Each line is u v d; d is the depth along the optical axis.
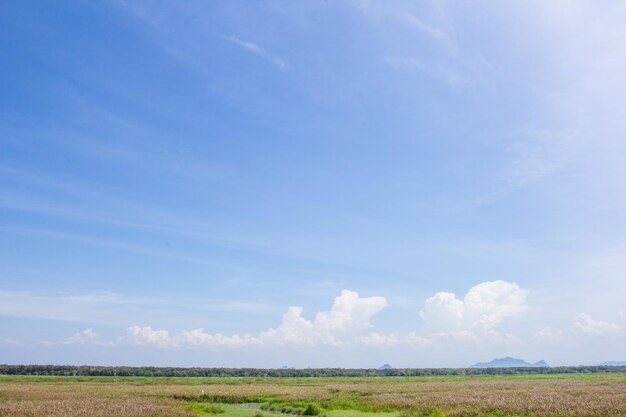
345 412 42.84
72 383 94.00
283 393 65.62
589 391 61.03
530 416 36.09
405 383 99.94
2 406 43.88
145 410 41.97
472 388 75.38
